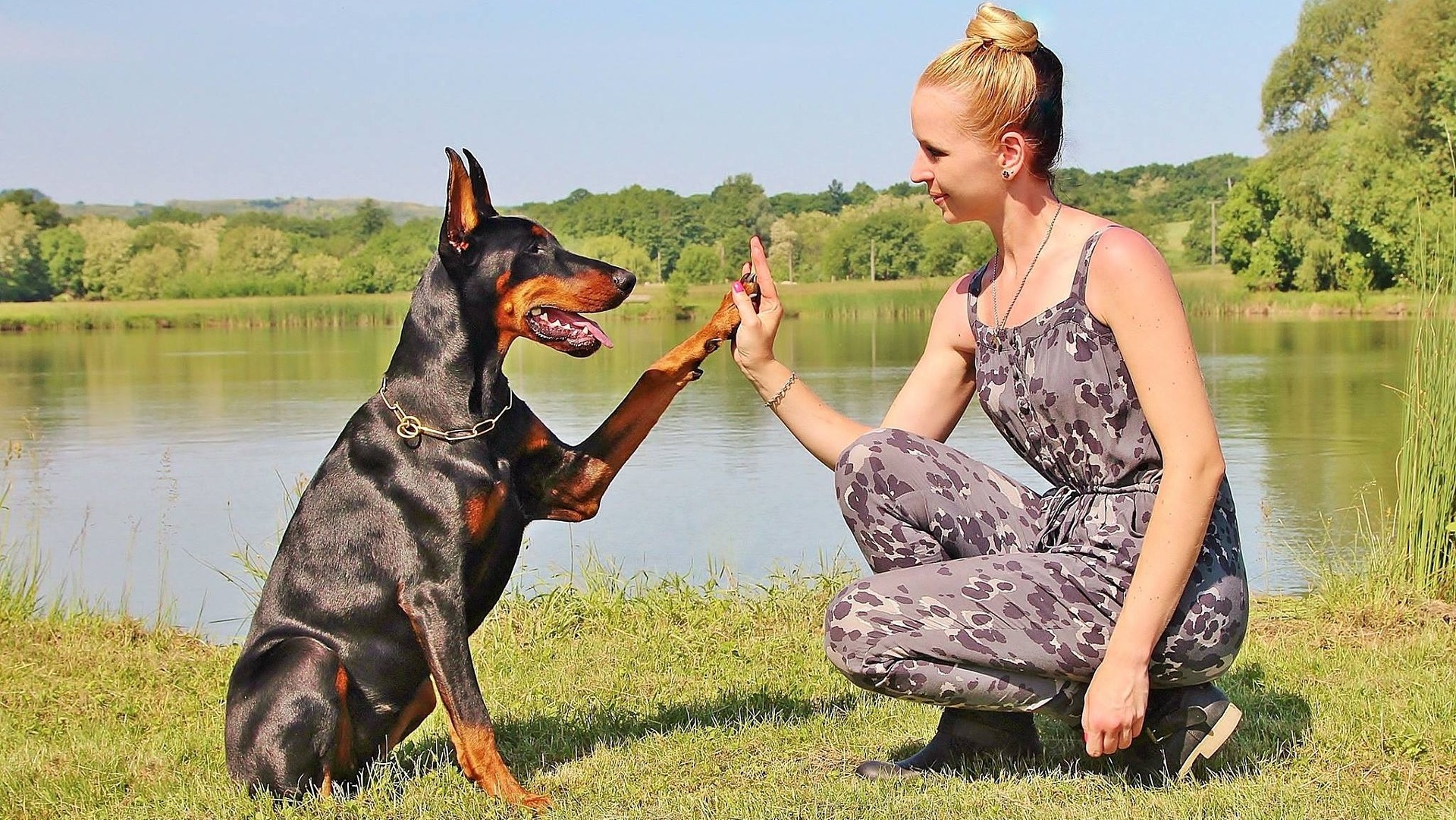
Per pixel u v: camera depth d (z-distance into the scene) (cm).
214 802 354
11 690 515
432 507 351
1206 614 301
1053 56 313
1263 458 1066
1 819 365
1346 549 705
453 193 358
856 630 311
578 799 339
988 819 302
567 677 486
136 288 6506
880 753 370
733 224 6956
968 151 310
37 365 2722
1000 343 321
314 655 350
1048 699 313
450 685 346
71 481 1095
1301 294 4003
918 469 329
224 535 875
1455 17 2784
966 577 310
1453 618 517
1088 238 306
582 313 375
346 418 1549
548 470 379
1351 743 354
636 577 662
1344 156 3681
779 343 2988
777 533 818
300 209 14838
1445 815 300
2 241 6469
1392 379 1734
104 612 650
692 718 418
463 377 359
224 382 2136
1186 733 320
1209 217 6325
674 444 1227
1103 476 312
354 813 338
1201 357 2212
